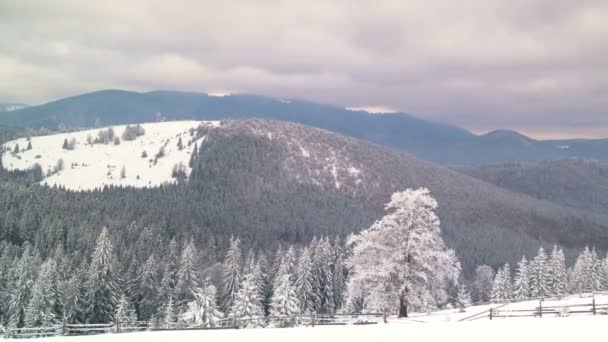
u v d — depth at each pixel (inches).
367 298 1533.0
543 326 1002.7
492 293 3472.0
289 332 1061.1
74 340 1029.8
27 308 2322.8
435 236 1517.0
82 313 2576.3
